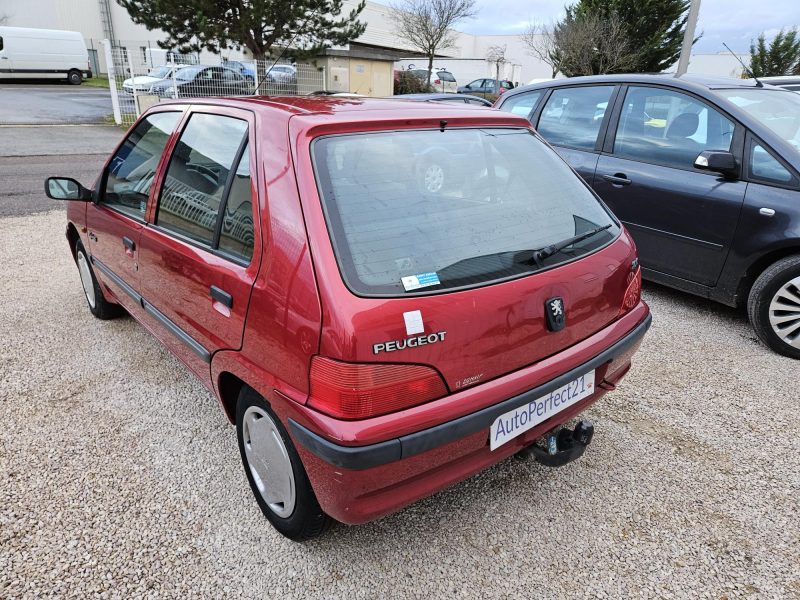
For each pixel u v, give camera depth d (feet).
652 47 77.97
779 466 9.01
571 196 8.38
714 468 8.95
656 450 9.38
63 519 7.67
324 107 7.39
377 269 5.86
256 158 6.88
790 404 10.73
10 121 54.70
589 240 7.76
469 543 7.45
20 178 31.60
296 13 56.85
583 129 17.01
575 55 77.15
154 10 54.39
